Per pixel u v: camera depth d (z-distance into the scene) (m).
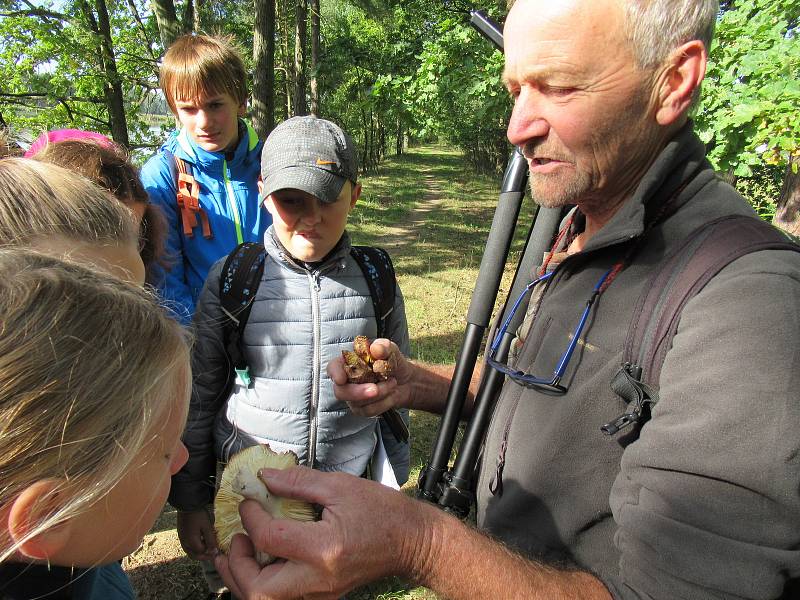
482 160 27.84
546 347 1.15
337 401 1.88
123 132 11.40
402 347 2.14
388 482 1.96
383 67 8.48
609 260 1.10
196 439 1.90
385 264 2.02
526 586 0.88
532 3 1.04
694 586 0.78
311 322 1.84
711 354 0.83
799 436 0.73
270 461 1.19
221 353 1.88
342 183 1.75
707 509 0.78
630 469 0.88
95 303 0.68
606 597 0.89
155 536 2.95
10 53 11.34
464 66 6.67
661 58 0.97
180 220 2.56
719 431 0.77
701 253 0.94
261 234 2.71
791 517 0.74
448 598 0.92
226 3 13.02
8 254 0.71
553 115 1.05
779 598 0.85
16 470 0.60
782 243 0.90
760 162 3.40
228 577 0.99
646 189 1.02
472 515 1.78
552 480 1.05
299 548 0.89
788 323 0.79
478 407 1.40
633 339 0.97
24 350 0.61
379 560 0.90
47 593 0.75
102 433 0.65
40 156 1.57
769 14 3.75
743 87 3.40
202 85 2.39
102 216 1.06
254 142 2.71
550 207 1.18
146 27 12.99
